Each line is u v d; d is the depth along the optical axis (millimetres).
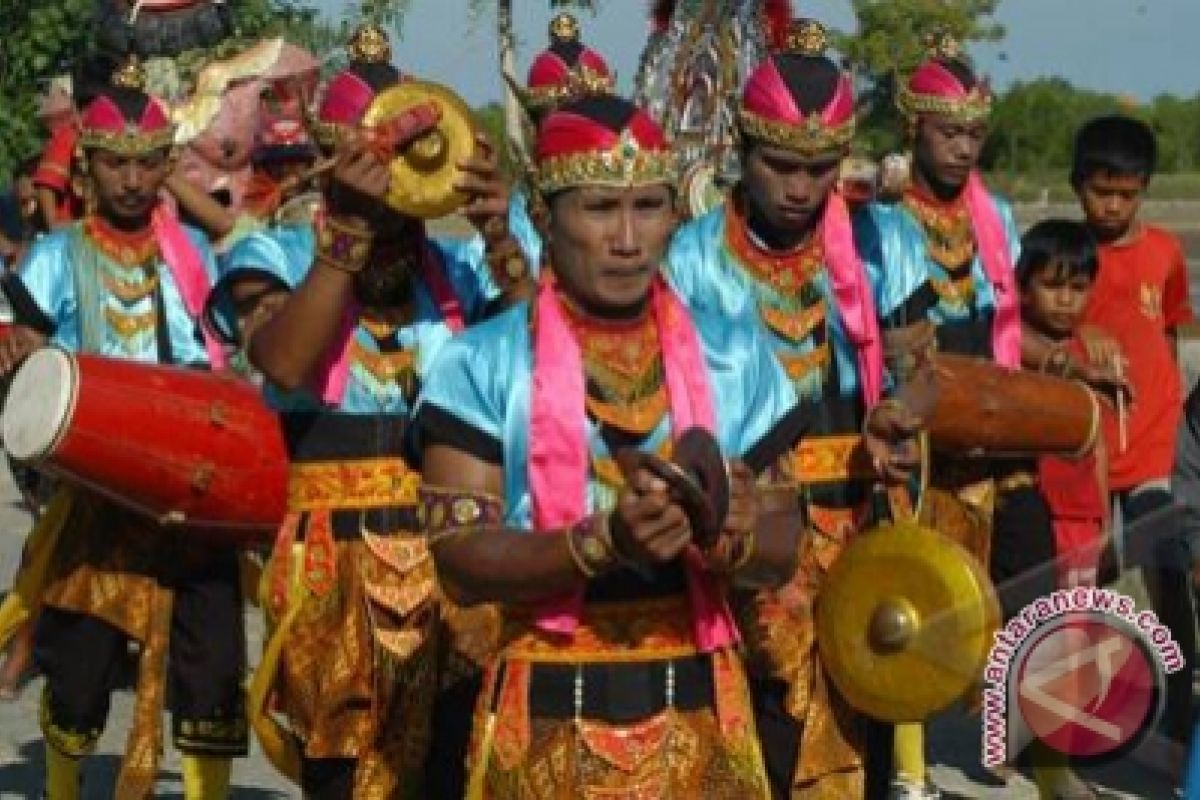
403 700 7422
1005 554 9445
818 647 6996
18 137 16719
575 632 5746
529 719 5770
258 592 8766
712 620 5809
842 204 7984
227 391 8391
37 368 8258
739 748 5828
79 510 8836
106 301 9016
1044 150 73312
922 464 8086
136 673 9594
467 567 5645
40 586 8898
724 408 5832
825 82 7656
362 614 7418
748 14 9414
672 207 5793
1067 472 9773
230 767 8945
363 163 6801
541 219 7598
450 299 7484
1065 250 9484
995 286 9359
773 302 7855
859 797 7855
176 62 11461
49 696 8953
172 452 8219
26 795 9984
